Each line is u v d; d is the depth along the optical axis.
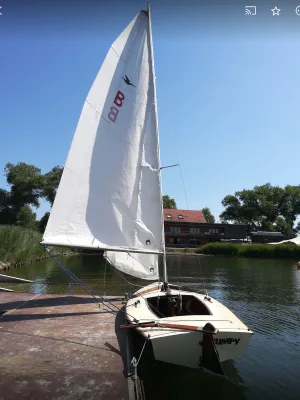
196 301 7.78
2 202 58.44
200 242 54.16
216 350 5.82
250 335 5.96
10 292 11.67
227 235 55.34
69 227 8.48
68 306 9.39
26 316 8.29
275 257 37.88
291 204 71.56
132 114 9.62
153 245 9.16
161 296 7.94
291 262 31.58
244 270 24.45
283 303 12.38
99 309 9.03
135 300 8.05
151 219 9.28
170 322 6.26
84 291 13.99
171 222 53.41
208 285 16.95
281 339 8.22
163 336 5.59
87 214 8.77
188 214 59.81
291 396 5.47
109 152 9.24
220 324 6.16
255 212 71.31
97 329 7.28
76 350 6.09
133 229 9.14
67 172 8.63
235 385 5.79
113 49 9.52
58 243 8.10
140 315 6.84
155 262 9.77
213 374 6.03
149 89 9.87
